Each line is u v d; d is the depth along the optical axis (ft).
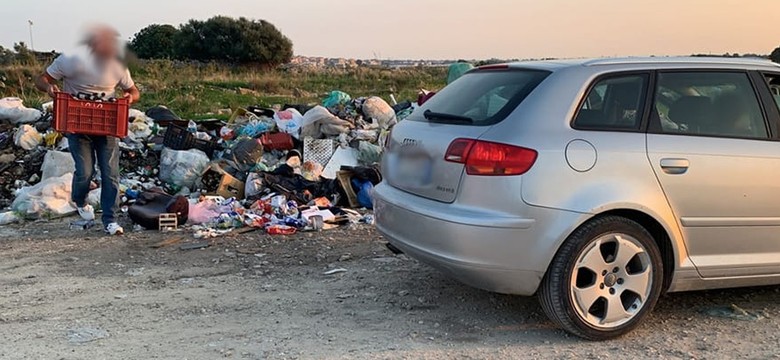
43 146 30.89
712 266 15.19
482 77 16.25
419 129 15.74
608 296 14.37
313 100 74.08
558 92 14.38
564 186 13.74
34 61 80.38
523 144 13.74
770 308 16.72
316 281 18.35
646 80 15.14
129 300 16.71
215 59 171.01
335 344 14.16
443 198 14.46
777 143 15.71
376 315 15.87
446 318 15.71
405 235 15.21
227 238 22.74
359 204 27.91
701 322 15.74
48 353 13.53
